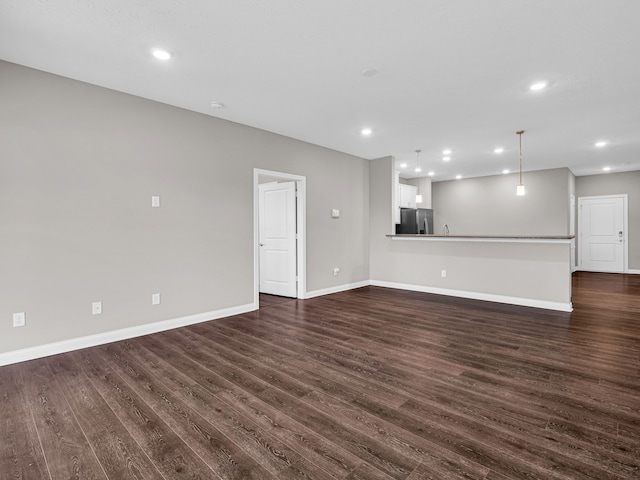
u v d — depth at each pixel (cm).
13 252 278
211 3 208
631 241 773
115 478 151
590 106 377
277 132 473
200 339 335
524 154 606
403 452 166
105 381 244
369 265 653
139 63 281
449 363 273
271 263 566
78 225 310
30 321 286
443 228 904
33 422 194
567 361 275
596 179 812
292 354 294
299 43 254
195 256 391
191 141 387
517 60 279
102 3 206
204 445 172
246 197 441
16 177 279
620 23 228
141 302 350
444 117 412
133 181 344
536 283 464
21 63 279
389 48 261
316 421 193
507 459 160
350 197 605
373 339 332
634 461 157
